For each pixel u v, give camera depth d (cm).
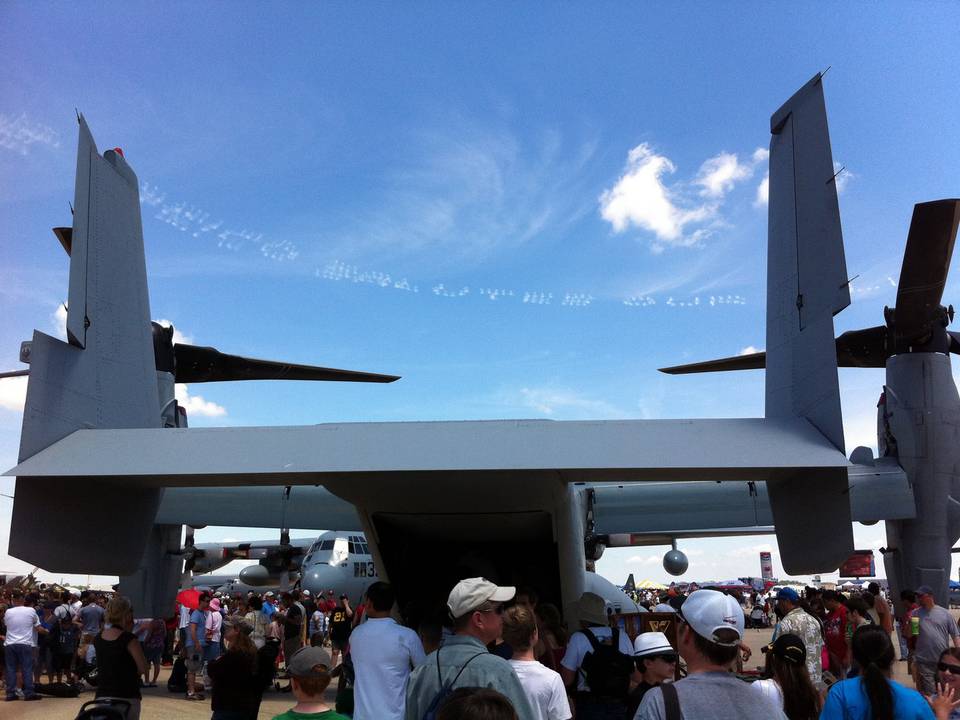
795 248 632
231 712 520
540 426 579
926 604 743
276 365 1253
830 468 514
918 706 331
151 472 534
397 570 838
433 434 572
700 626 253
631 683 531
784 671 398
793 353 620
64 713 932
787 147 664
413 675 318
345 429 589
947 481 1091
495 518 771
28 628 1062
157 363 1039
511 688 304
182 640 1180
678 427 571
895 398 1127
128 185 710
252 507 1141
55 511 597
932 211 967
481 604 322
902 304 1099
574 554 857
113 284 669
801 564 567
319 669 352
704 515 1339
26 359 603
